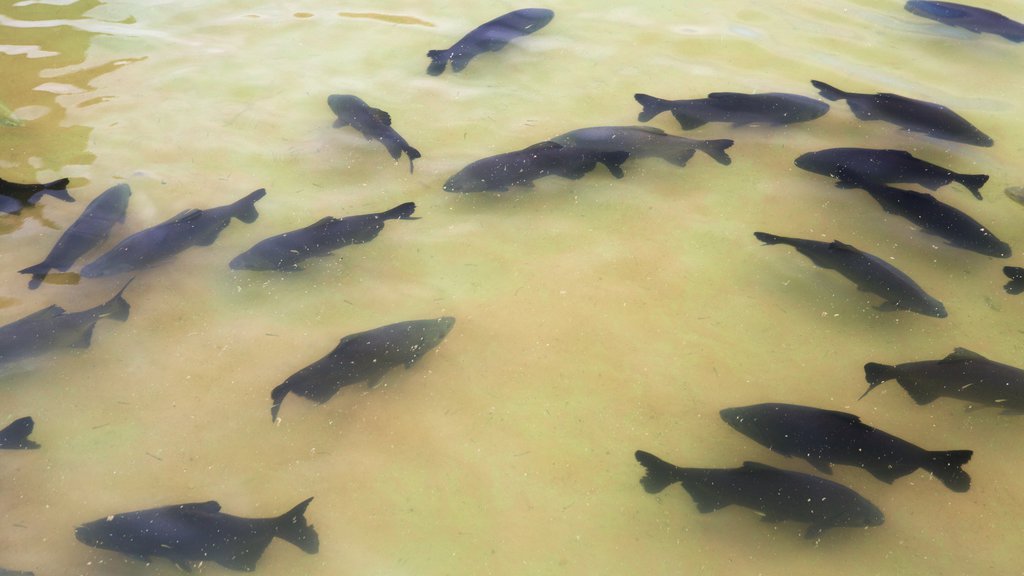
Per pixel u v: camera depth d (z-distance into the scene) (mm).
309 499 3758
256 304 4348
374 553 3742
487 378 4125
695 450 3938
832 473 3865
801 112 4957
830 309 4305
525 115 5160
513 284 4402
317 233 4438
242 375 4137
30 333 4156
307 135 5074
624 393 4078
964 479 3807
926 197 4496
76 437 3988
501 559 3727
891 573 3684
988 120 5078
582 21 5840
